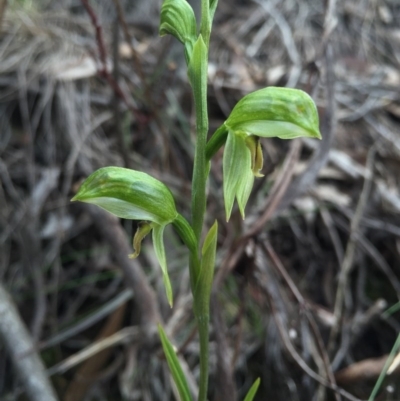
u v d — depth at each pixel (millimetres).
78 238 146
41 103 150
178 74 154
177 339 133
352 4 193
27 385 111
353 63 177
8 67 154
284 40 174
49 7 178
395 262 143
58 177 147
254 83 162
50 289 139
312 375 111
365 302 140
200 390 82
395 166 152
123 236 123
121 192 68
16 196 143
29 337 117
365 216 145
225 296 138
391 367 102
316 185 149
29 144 145
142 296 120
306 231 147
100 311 129
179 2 72
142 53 165
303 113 64
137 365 130
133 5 182
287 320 128
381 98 166
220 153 144
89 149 147
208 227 137
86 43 165
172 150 144
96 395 130
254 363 134
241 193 71
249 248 118
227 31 182
